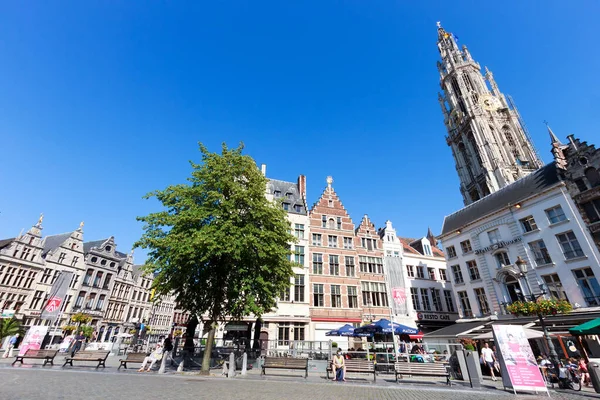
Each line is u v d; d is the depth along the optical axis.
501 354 11.32
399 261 35.31
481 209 32.12
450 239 33.78
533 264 25.41
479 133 61.25
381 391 10.69
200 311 17.02
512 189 30.11
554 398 9.71
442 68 80.19
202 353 17.80
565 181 24.67
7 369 12.27
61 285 42.59
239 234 15.02
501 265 28.03
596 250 22.05
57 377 10.55
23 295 38.78
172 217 15.73
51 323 40.31
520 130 62.50
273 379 13.12
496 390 11.20
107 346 29.33
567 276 23.11
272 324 27.20
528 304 16.22
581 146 24.27
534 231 25.78
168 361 17.73
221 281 15.98
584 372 13.56
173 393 8.44
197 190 16.41
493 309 27.67
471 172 65.50
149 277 61.81
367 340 29.05
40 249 41.66
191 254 14.30
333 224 34.47
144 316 59.75
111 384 9.55
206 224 15.73
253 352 18.88
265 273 16.88
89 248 51.50
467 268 31.23
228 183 16.25
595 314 20.25
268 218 16.98
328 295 30.19
